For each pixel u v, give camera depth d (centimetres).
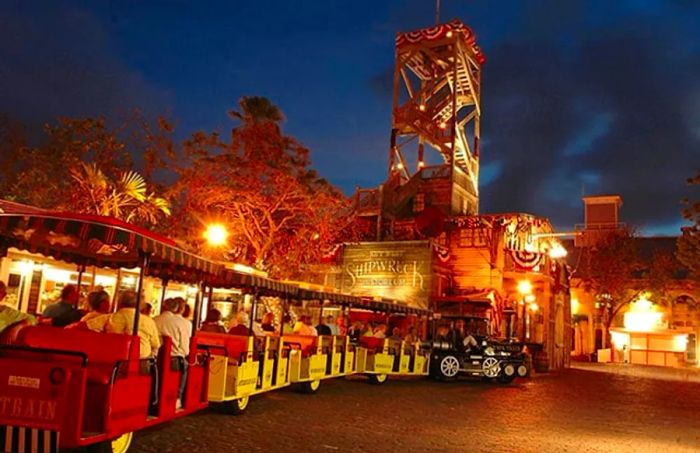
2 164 2130
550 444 1015
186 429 966
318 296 1539
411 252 3014
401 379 2167
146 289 1945
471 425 1179
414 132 3725
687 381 2741
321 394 1535
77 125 2136
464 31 3750
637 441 1084
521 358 2252
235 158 2311
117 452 755
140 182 1869
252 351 1184
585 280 4656
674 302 4628
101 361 705
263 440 923
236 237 2400
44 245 955
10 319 731
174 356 888
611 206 4978
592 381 2470
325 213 2514
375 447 919
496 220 3142
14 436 633
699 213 2742
